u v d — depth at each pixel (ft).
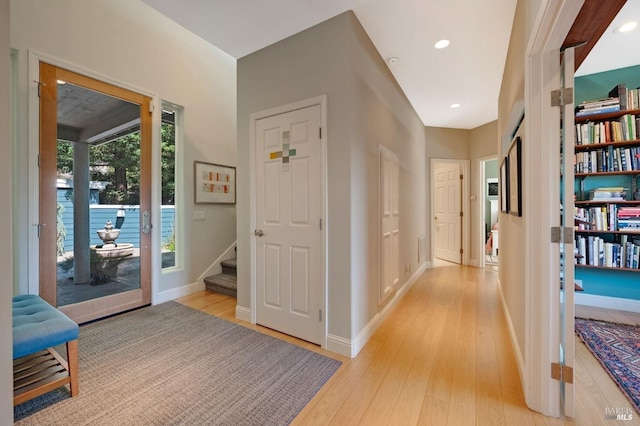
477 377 5.95
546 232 4.85
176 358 6.66
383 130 9.15
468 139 17.21
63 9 8.13
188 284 11.72
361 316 7.39
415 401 5.22
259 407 5.06
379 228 8.75
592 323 8.52
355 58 7.06
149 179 10.28
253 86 8.57
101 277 9.07
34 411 4.90
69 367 5.24
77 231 8.52
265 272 8.43
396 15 7.00
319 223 7.29
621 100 9.04
